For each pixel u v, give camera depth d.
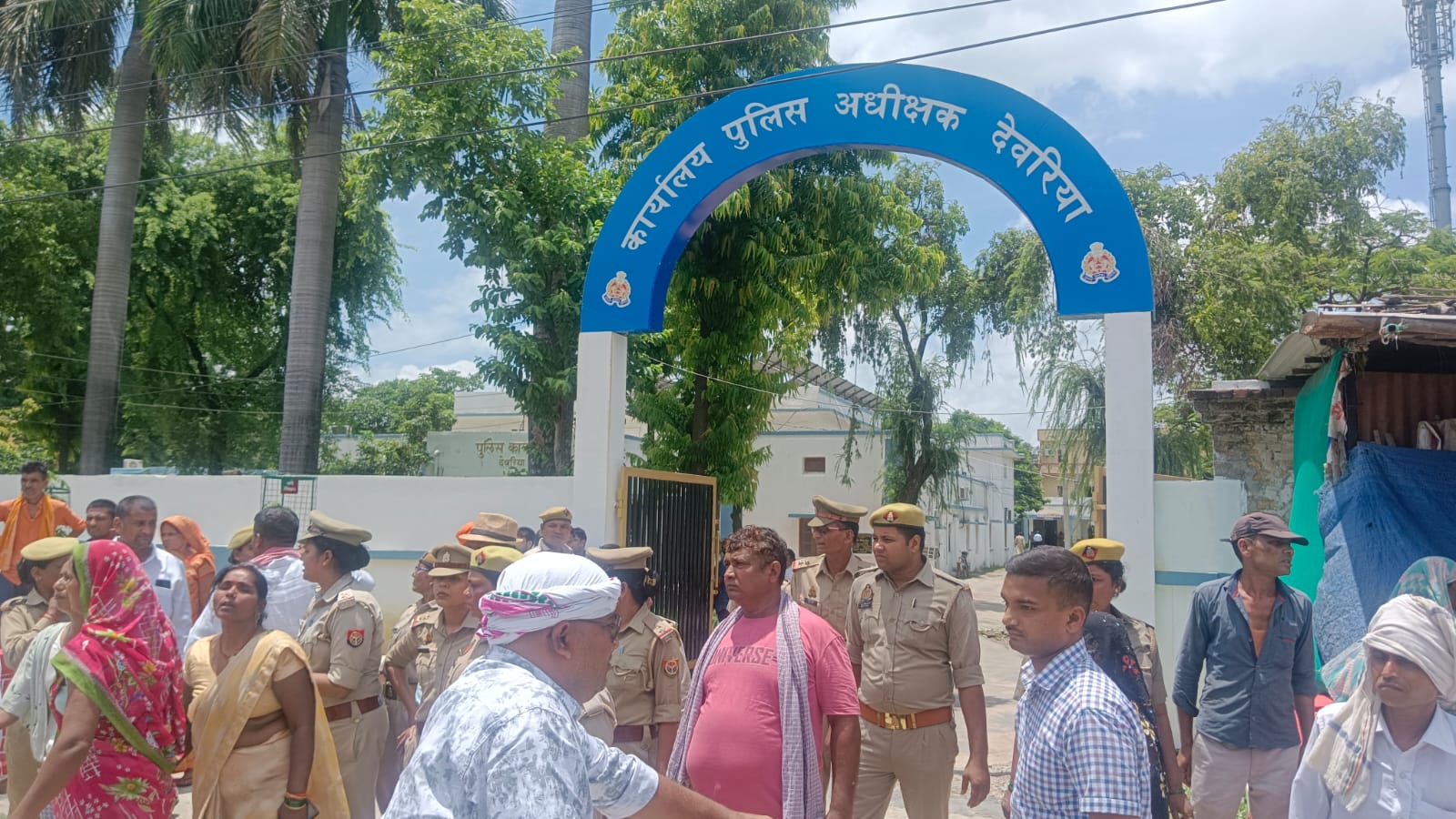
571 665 2.20
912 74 7.24
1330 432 6.43
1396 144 17.41
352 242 19.72
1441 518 5.83
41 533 8.30
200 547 7.65
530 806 1.87
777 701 3.58
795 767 3.44
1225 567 6.39
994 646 16.59
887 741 4.46
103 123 19.12
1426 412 6.87
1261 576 4.42
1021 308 17.61
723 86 12.82
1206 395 8.46
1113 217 6.53
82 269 20.17
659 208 7.91
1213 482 6.46
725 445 12.84
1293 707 4.43
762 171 7.90
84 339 20.48
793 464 24.48
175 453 21.20
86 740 3.48
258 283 21.83
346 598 4.78
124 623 3.66
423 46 12.60
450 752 1.93
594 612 2.22
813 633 3.67
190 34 14.03
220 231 20.88
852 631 4.73
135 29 16.00
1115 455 6.37
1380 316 5.49
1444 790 2.76
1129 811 2.46
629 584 4.54
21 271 19.62
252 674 3.63
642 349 12.95
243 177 21.08
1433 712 2.81
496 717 1.96
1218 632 4.53
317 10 14.36
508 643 2.18
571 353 12.70
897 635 4.47
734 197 12.02
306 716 3.74
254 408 21.78
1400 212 17.91
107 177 15.88
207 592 7.61
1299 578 6.89
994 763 7.80
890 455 20.78
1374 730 2.86
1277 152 17.83
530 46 12.87
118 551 3.72
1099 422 16.50
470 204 12.08
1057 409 16.83
